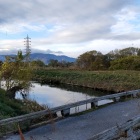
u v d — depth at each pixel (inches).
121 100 859.4
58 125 538.0
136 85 1531.7
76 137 455.5
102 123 551.2
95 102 733.3
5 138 449.1
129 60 2800.2
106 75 1947.6
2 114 582.2
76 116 618.2
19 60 1051.9
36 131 492.7
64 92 1470.2
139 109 689.6
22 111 676.1
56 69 2903.5
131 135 417.4
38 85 1865.2
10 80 1017.5
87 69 3093.0
